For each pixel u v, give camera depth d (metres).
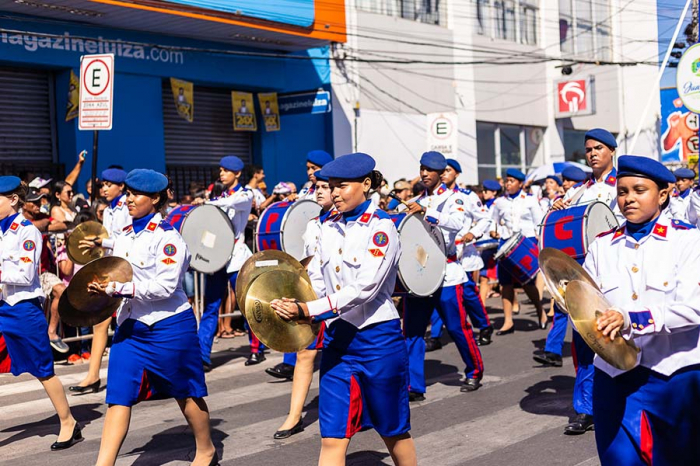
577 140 28.27
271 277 4.26
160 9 13.97
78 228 7.52
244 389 8.23
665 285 3.64
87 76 10.41
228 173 9.47
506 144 24.98
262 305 4.19
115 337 5.09
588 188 7.03
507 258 10.84
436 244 7.30
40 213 9.15
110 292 4.84
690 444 3.70
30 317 6.11
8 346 6.13
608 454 3.73
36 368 6.17
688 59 11.74
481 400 7.50
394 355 4.38
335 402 4.33
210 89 17.23
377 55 20.30
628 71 29.25
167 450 6.19
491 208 12.88
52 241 9.77
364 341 4.34
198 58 16.33
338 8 17.27
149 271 5.02
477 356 7.81
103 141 14.76
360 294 4.23
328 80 19.12
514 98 24.98
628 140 29.50
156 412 7.45
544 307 14.02
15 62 13.64
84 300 5.02
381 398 4.36
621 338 3.57
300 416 6.55
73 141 14.41
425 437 6.37
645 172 3.69
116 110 14.98
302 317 4.18
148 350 5.03
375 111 20.34
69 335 9.86
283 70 18.02
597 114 28.33
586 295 3.55
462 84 23.00
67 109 14.42
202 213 8.77
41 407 7.71
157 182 5.12
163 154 15.81
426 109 21.81
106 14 13.95
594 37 28.47
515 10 25.25
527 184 16.73
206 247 8.77
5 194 6.09
